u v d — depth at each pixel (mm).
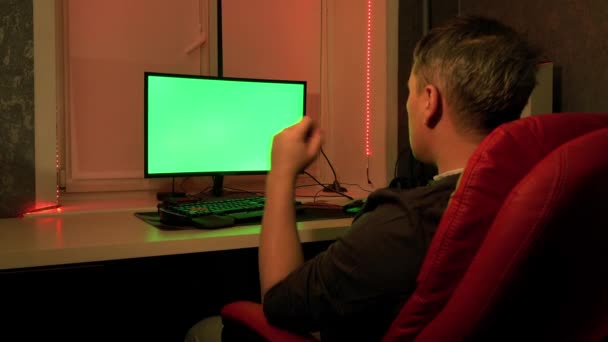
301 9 2250
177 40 1987
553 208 476
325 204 1599
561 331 583
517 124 582
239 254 1986
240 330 876
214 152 1796
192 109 1751
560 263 512
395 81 1979
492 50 687
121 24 1879
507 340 562
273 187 839
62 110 1775
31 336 1330
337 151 2289
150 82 1678
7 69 1469
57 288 1403
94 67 1833
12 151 1484
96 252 1007
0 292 1248
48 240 1059
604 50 1563
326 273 690
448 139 723
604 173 482
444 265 574
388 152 1984
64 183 1773
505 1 1906
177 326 1876
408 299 639
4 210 1479
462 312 530
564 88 1693
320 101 2299
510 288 505
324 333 813
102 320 1599
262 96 1864
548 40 1746
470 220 560
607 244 528
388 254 645
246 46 2133
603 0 1562
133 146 1920
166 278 1851
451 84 701
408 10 2004
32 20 1489
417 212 648
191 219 1216
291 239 804
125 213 1514
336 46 2279
